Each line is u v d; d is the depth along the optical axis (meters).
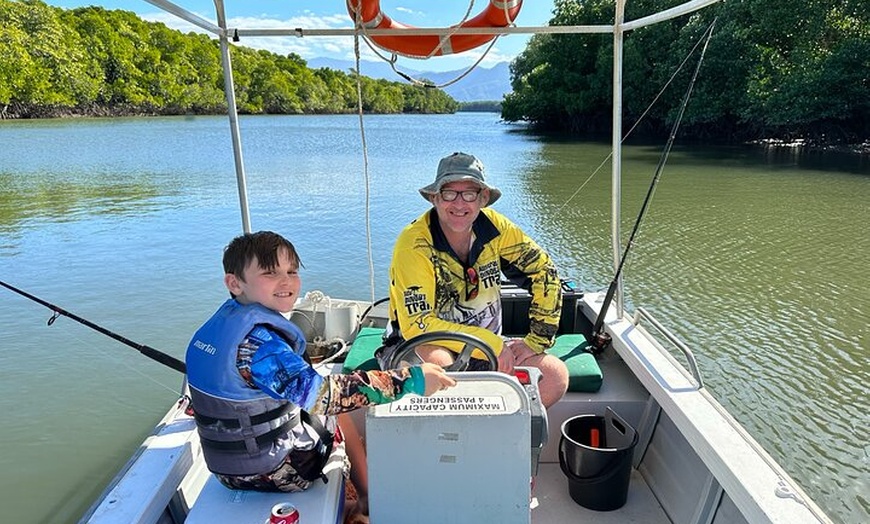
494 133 37.66
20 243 10.39
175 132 36.25
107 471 4.57
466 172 1.91
